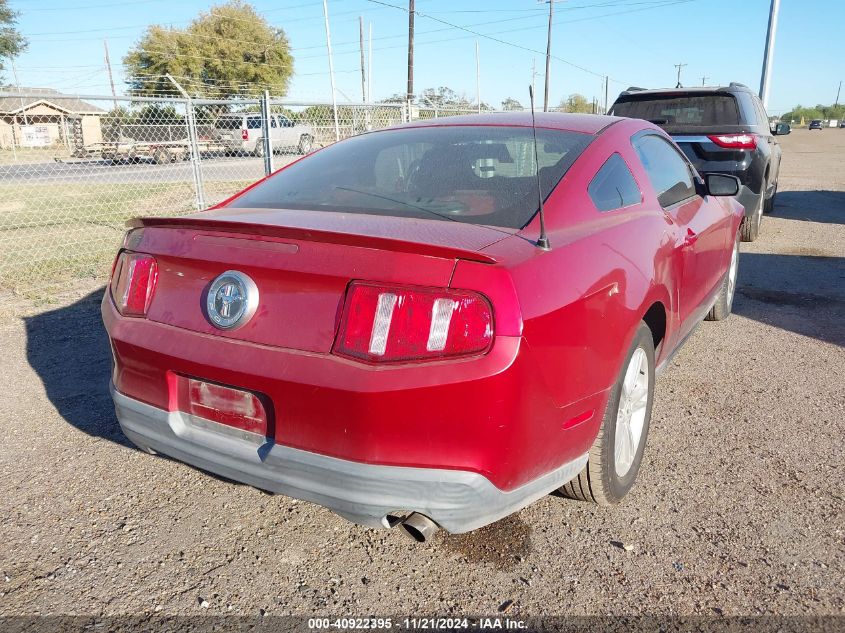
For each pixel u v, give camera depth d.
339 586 2.34
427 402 1.89
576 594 2.29
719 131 7.71
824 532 2.61
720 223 4.21
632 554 2.49
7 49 44.47
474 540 2.59
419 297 1.91
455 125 3.16
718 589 2.30
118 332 2.42
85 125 15.95
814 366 4.43
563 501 2.85
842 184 16.47
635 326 2.55
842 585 2.31
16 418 3.65
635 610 2.21
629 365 2.69
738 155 7.71
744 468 3.11
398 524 2.06
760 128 8.45
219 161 13.91
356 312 1.95
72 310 5.80
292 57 50.16
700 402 3.87
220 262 2.20
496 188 2.55
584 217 2.54
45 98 7.68
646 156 3.33
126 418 2.47
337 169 2.93
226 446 2.20
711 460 3.19
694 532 2.62
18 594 2.29
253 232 2.16
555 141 2.88
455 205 2.47
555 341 2.06
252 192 2.96
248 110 14.29
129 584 2.35
